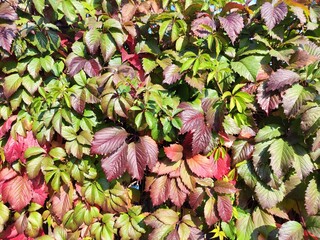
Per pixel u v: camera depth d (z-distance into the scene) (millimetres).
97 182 448
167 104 425
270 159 424
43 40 425
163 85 460
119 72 424
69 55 435
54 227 461
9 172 447
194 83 426
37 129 432
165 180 440
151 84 451
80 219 444
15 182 446
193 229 439
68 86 442
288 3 435
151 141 427
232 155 442
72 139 425
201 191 438
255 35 445
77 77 432
